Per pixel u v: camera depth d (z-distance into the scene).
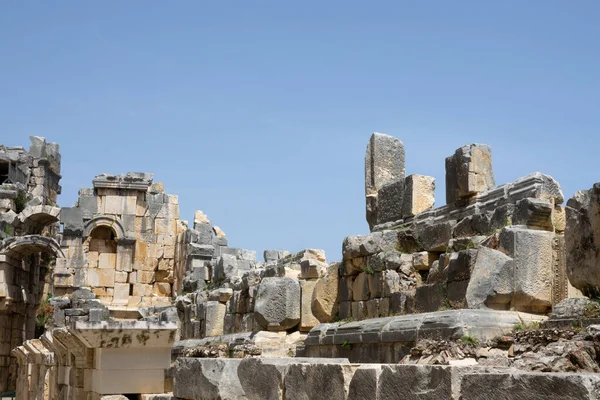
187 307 29.11
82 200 42.31
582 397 5.76
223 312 26.19
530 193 14.59
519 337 11.89
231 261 29.16
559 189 14.68
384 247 17.56
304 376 9.34
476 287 13.66
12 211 47.44
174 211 43.44
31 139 59.50
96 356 15.52
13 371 42.62
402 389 7.62
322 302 19.25
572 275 12.09
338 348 16.27
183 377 12.66
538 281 13.46
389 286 16.69
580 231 11.91
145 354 15.30
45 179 59.25
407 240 17.33
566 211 12.33
